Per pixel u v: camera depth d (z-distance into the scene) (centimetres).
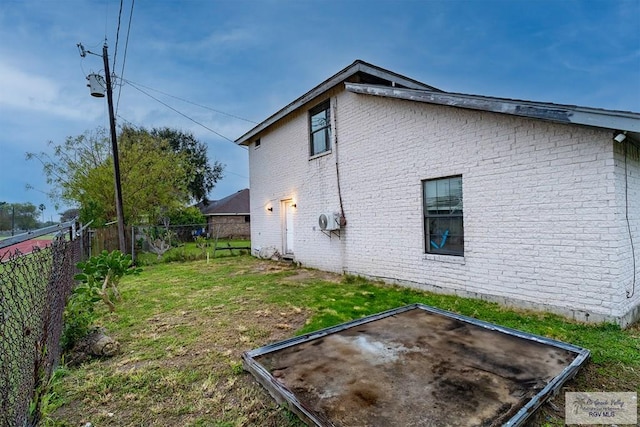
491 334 364
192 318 463
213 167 3052
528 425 213
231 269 929
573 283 424
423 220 615
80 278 458
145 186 1474
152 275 844
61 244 350
